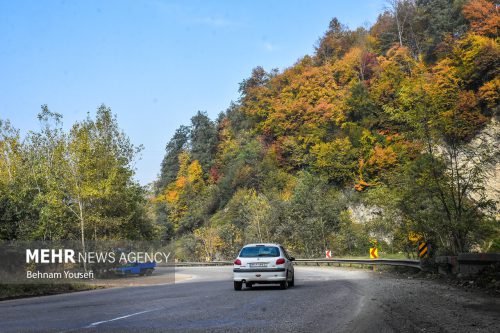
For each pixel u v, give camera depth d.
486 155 24.44
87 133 36.69
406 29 94.06
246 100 116.00
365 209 67.12
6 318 10.89
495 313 8.92
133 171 39.00
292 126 91.31
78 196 34.84
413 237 27.39
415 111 24.77
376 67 82.50
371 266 35.53
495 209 23.91
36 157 39.53
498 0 68.69
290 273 19.31
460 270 18.17
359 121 81.00
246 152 102.62
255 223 66.56
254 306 12.10
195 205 106.81
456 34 76.75
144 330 8.55
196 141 131.50
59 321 10.04
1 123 40.66
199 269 50.59
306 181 68.19
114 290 21.16
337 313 10.20
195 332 8.20
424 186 24.44
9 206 31.94
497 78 55.22
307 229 61.78
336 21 119.38
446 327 7.61
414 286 16.08
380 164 67.00
